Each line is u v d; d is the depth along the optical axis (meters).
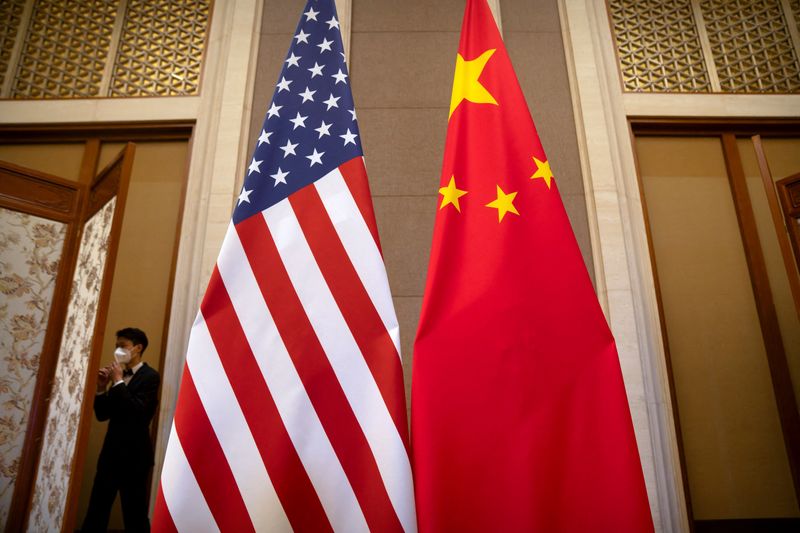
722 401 3.04
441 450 1.53
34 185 2.77
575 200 3.18
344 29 3.44
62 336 2.68
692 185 3.44
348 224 1.76
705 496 2.88
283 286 1.70
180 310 2.93
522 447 1.53
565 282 1.70
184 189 3.30
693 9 3.77
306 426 1.55
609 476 1.49
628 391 2.80
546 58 3.50
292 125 1.96
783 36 3.70
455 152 1.92
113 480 2.43
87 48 3.66
